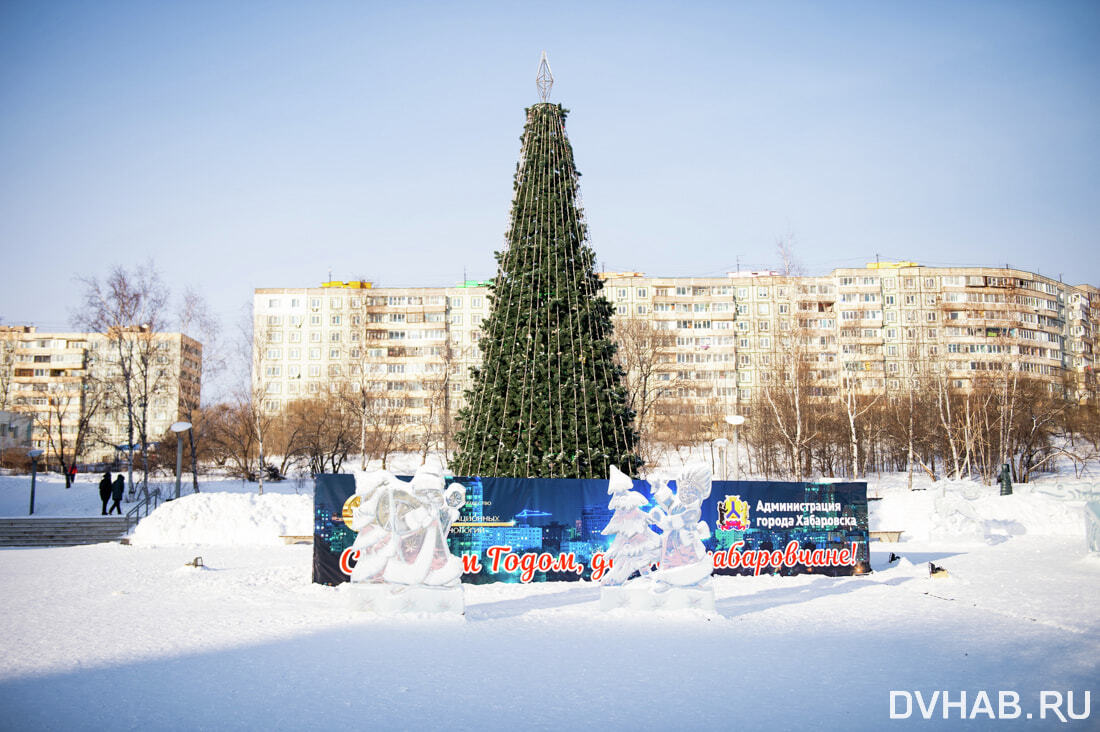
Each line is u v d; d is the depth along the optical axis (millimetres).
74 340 105125
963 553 25281
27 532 31094
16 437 68625
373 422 65688
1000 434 54562
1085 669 10648
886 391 68188
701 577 14891
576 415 20266
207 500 29375
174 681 9844
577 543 18672
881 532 29953
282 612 14523
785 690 9570
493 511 18375
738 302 93500
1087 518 23234
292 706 8805
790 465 51375
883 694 9430
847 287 92000
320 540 17531
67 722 8211
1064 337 100625
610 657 11289
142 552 25125
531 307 20953
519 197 22078
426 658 11141
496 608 15336
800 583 18875
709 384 90812
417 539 14594
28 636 12398
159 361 56844
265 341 75938
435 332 91312
